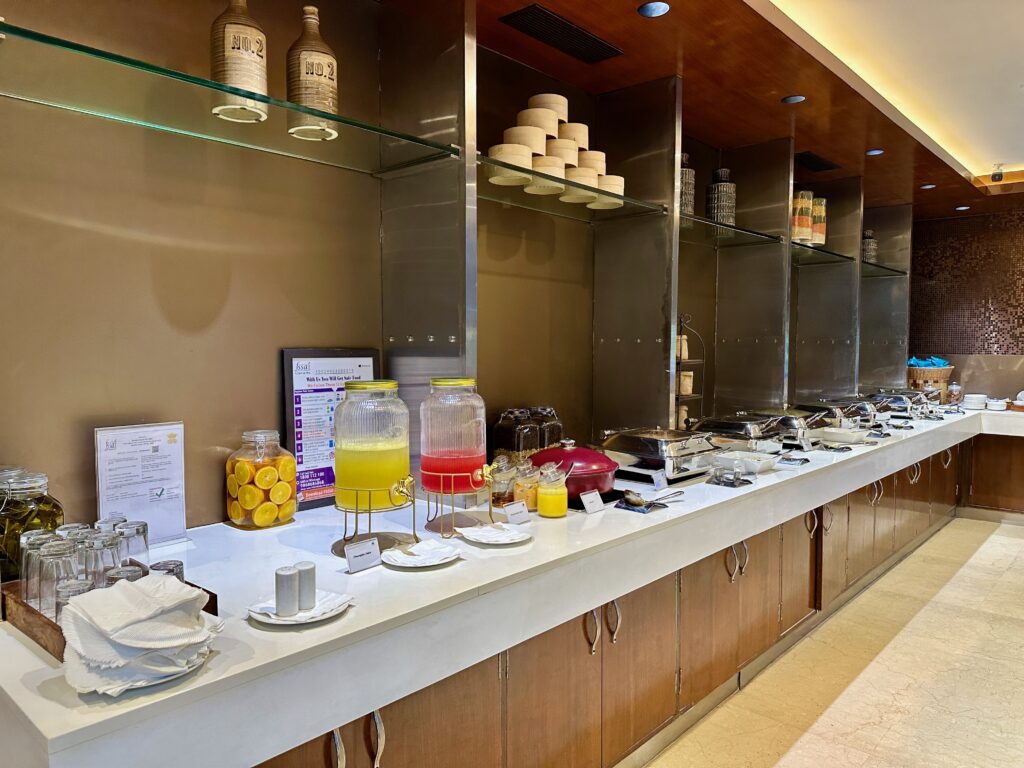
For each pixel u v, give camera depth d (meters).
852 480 3.29
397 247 2.24
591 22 2.40
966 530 5.07
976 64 3.44
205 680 1.02
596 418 3.17
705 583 2.31
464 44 2.00
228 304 1.90
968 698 2.56
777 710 2.47
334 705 1.19
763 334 3.86
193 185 1.82
